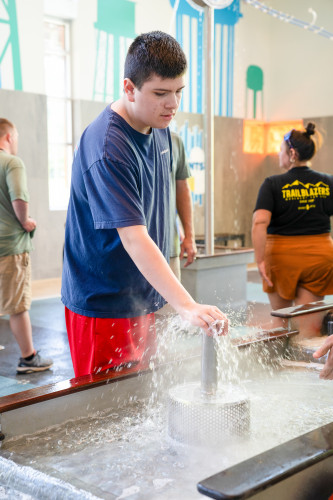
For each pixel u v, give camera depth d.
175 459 1.18
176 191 2.87
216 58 10.50
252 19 11.10
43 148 8.05
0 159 3.48
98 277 1.74
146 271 1.40
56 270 8.36
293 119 11.39
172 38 1.41
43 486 1.04
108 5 8.72
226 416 1.23
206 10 4.33
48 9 8.05
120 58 9.00
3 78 7.56
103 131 1.53
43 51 7.92
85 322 1.80
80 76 8.54
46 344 4.58
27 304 3.69
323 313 2.17
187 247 2.92
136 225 1.45
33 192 8.00
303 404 1.51
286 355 1.97
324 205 3.25
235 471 0.91
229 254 4.96
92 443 1.25
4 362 4.01
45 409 1.32
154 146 1.71
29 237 3.64
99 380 1.43
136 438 1.29
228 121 10.88
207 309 1.27
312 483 0.99
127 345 1.82
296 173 3.23
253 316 5.20
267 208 3.23
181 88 1.42
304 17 11.00
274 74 11.57
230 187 11.12
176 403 1.26
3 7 7.46
